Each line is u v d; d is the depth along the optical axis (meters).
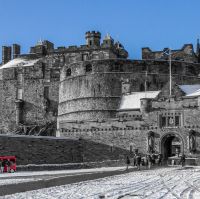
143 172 64.06
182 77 125.19
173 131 93.94
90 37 157.75
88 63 126.94
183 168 73.62
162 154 94.19
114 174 59.31
